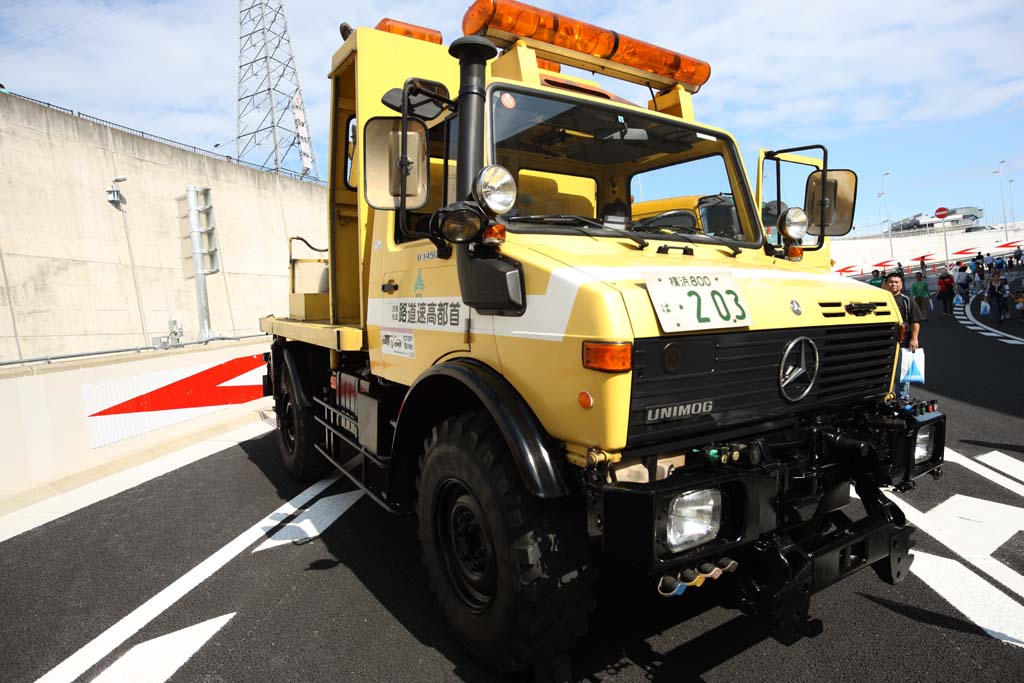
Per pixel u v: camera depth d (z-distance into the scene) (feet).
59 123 66.59
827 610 10.45
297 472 18.07
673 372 7.37
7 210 62.13
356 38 12.62
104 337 69.62
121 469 20.29
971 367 37.06
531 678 8.86
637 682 8.68
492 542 8.45
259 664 9.38
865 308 9.73
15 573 12.71
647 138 11.64
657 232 10.72
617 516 7.02
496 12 10.42
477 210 8.07
